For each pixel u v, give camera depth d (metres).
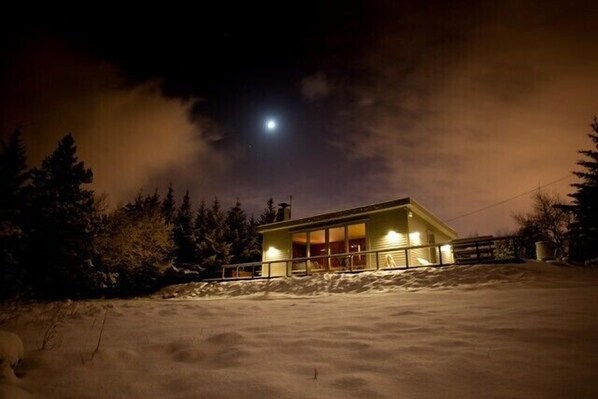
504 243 25.00
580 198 23.52
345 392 2.71
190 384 2.97
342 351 3.68
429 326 4.47
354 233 19.28
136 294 19.81
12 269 16.36
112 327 5.52
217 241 32.50
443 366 3.11
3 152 19.62
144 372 3.30
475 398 2.52
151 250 21.20
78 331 5.21
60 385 2.99
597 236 22.27
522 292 6.77
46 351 3.91
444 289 9.56
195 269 28.64
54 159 20.52
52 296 17.91
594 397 2.42
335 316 5.59
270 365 3.36
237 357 3.61
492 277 9.99
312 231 18.73
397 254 15.50
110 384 3.02
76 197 20.22
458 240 12.39
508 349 3.41
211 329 5.04
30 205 18.38
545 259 12.41
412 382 2.83
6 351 3.23
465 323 4.48
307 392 2.73
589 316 4.32
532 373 2.85
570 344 3.42
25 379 3.11
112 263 19.80
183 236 31.11
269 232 20.27
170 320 6.10
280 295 12.32
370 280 11.75
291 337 4.33
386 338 4.07
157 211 23.97
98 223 20.17
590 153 24.12
